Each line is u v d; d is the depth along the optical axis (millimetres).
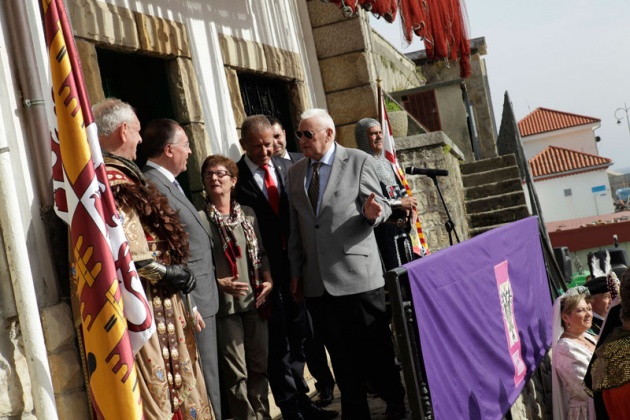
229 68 7234
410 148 11078
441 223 11070
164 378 3977
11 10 3902
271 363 5742
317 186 5445
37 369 3646
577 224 27312
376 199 5281
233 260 5293
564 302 6551
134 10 6008
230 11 7465
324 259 5352
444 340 4695
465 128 17719
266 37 8172
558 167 45938
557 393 6570
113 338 3592
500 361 5629
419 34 9062
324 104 9344
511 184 14711
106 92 6027
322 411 6059
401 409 5625
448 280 4871
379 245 6277
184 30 6582
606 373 5082
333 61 9305
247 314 5352
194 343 4289
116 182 3967
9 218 3637
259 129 5875
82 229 3619
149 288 4039
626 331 5141
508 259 6277
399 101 17844
